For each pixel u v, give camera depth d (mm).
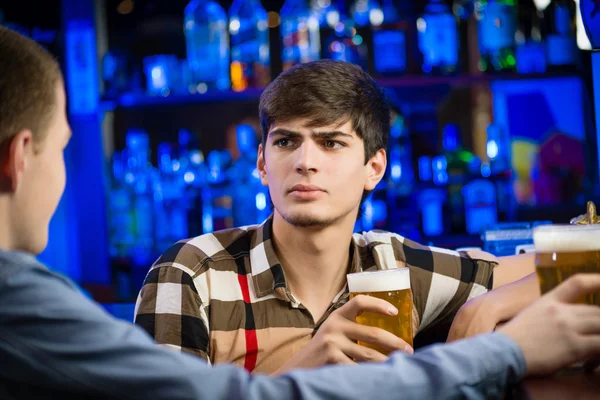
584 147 3125
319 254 1425
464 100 3184
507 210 3041
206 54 3096
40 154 870
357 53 3008
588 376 857
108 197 3078
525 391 792
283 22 3076
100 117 3051
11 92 839
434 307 1596
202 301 1445
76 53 3041
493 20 2996
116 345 779
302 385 789
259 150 1499
